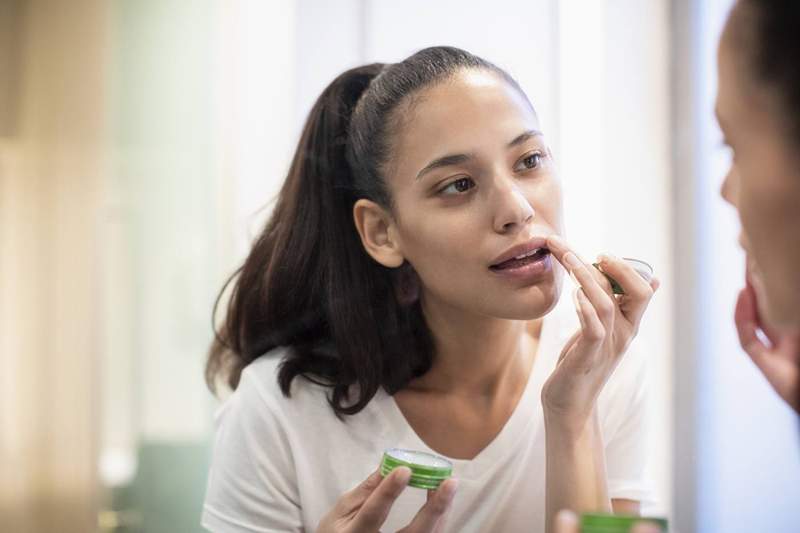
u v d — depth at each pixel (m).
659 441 0.81
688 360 0.81
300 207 0.83
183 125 1.44
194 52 1.45
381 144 0.72
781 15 0.42
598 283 0.66
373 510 0.59
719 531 0.75
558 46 0.98
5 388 1.33
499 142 0.66
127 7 1.44
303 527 0.80
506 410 0.79
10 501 1.32
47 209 1.36
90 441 1.35
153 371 1.41
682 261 0.84
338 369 0.79
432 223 0.69
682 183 0.85
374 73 0.83
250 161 1.41
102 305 1.39
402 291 0.79
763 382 0.76
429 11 1.14
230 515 0.79
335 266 0.80
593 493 0.67
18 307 1.34
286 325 0.84
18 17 1.37
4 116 1.35
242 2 1.39
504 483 0.77
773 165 0.44
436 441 0.78
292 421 0.79
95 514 1.35
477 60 0.71
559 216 0.70
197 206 1.43
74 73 1.39
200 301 1.42
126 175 1.42
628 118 0.91
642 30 0.90
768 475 0.74
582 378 0.66
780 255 0.45
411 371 0.79
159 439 1.40
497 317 0.69
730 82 0.45
